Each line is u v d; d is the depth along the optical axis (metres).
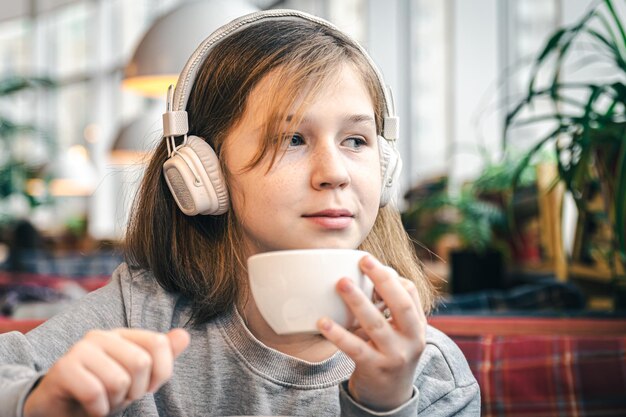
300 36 0.89
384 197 0.97
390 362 0.66
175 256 0.96
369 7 6.26
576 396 1.29
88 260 6.14
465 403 0.96
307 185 0.81
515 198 2.97
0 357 0.84
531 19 4.84
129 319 0.94
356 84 0.86
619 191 1.45
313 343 0.92
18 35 12.36
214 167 0.88
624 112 1.60
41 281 3.85
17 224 4.91
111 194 10.93
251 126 0.85
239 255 0.93
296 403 0.89
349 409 0.70
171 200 0.98
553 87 1.65
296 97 0.82
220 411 0.92
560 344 1.32
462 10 5.47
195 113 0.93
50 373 0.59
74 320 0.93
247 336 0.91
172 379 0.92
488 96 5.23
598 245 2.09
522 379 1.31
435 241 3.43
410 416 0.69
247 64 0.88
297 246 0.82
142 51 2.49
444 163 5.76
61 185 8.87
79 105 11.54
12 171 7.16
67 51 11.77
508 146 3.23
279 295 0.66
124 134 4.43
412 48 6.18
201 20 2.43
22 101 12.02
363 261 0.66
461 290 2.95
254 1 7.41
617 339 1.31
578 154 1.61
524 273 2.93
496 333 1.41
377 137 0.93
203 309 0.93
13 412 0.61
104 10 11.09
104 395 0.57
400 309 0.65
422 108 6.04
